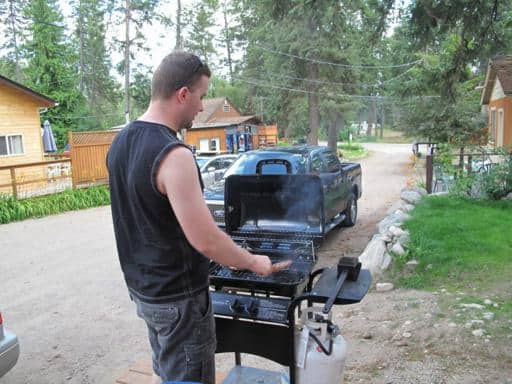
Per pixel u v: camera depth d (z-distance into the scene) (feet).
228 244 5.40
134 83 98.12
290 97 90.02
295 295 6.89
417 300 13.62
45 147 61.46
